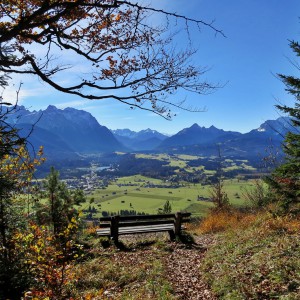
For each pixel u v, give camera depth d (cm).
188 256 1109
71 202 1001
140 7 535
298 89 999
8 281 696
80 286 839
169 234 1373
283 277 695
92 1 540
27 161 756
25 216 895
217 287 741
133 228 1379
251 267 793
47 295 596
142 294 761
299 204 1081
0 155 454
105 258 1095
